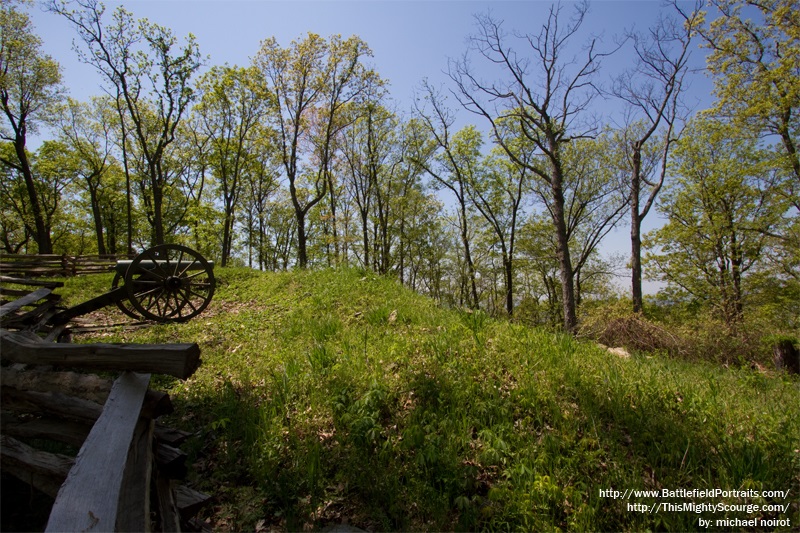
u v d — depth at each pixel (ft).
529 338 19.54
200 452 12.32
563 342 19.43
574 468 11.09
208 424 13.00
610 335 32.50
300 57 69.51
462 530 9.53
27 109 74.23
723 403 15.01
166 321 26.48
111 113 88.89
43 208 97.35
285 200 122.62
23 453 8.28
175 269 26.23
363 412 12.98
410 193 93.81
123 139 85.05
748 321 38.81
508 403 13.66
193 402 15.17
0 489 8.67
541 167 78.23
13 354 8.64
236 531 9.60
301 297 30.58
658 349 29.96
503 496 10.23
